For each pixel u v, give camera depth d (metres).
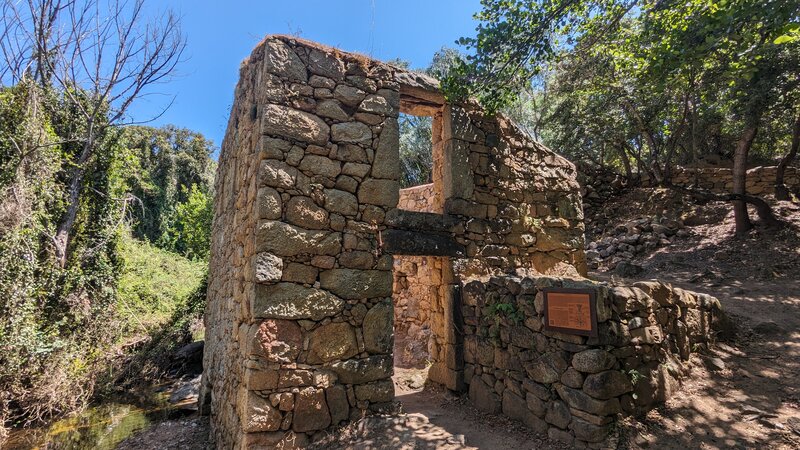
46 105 8.16
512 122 6.18
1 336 6.12
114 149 9.01
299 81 4.24
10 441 5.62
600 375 3.36
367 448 3.68
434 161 6.05
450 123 5.53
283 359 3.75
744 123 9.07
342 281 4.18
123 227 9.28
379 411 4.19
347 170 4.38
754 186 11.41
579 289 3.58
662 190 12.20
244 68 5.48
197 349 9.34
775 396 3.74
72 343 7.41
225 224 5.84
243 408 3.66
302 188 4.08
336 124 4.39
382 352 4.30
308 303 3.94
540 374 3.91
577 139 12.02
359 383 4.12
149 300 12.20
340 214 4.28
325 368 3.96
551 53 5.11
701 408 3.65
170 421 6.00
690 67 5.90
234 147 5.66
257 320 3.70
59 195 7.77
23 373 6.33
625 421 3.40
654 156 11.88
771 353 4.54
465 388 5.07
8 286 6.39
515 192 5.97
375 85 4.72
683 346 4.21
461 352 5.17
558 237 6.24
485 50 4.89
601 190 13.05
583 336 3.51
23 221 6.72
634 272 9.07
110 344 8.48
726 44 3.89
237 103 5.80
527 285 4.18
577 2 4.78
